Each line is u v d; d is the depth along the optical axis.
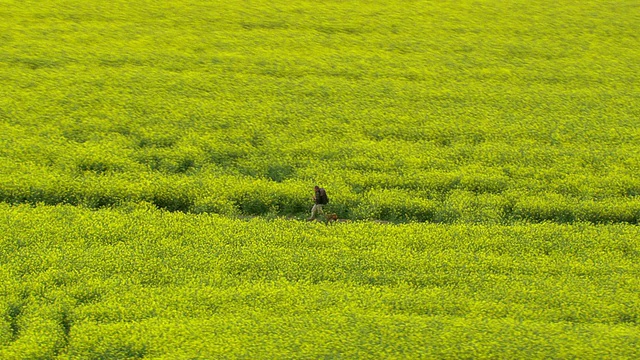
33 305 51.62
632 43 116.88
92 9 121.69
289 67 103.38
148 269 56.84
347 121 88.31
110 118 86.00
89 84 95.44
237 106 91.00
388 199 69.75
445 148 81.94
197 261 58.34
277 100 93.62
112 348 46.88
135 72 99.81
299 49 110.44
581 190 72.88
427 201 69.81
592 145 83.44
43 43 107.69
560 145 83.94
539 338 47.38
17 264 56.81
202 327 48.81
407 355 45.88
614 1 136.00
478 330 48.38
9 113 86.00
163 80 97.25
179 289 54.16
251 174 75.75
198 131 84.25
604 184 73.88
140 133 82.94
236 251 59.97
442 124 87.88
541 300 53.59
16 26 113.31
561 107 94.25
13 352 46.03
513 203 70.75
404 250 61.34
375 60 107.38
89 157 75.25
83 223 63.59
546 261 59.91
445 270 58.28
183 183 71.25
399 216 69.44
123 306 51.94
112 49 107.00
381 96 95.69
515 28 121.31
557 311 52.06
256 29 117.25
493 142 84.38
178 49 108.38
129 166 74.81
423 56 109.50
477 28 120.81
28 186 68.88
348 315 50.44
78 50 105.94
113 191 69.50
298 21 120.69
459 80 102.25
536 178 75.44
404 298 53.22
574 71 105.81
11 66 100.19
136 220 64.81
